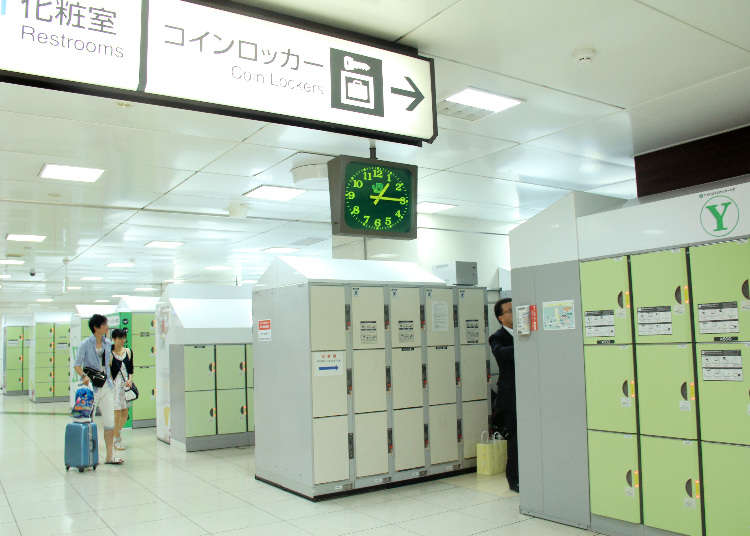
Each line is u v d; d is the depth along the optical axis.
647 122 4.97
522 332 4.86
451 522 4.64
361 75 3.07
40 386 15.97
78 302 21.80
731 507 3.60
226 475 6.53
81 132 4.74
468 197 7.58
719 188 3.75
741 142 5.10
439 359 6.24
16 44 2.24
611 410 4.23
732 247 3.67
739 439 3.58
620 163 6.21
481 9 3.12
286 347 5.75
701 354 3.78
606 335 4.28
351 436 5.54
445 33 3.37
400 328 5.98
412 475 5.89
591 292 4.40
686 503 3.80
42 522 4.89
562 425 4.55
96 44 2.38
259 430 6.25
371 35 3.34
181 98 2.53
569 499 4.48
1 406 15.23
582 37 3.47
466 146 5.51
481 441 6.41
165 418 8.88
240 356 8.60
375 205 4.63
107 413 7.25
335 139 5.11
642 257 4.11
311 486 5.31
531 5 3.09
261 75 2.74
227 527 4.65
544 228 4.77
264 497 5.52
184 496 5.63
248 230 9.25
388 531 4.46
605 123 4.98
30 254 10.91
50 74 2.28
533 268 4.83
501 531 4.40
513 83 4.12
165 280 15.80
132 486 6.07
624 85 4.20
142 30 2.46
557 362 4.60
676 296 3.92
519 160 6.03
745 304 3.60
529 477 4.79
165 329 9.04
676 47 3.63
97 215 7.81
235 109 2.66
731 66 3.93
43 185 6.33
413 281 6.18
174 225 8.66
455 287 6.48
